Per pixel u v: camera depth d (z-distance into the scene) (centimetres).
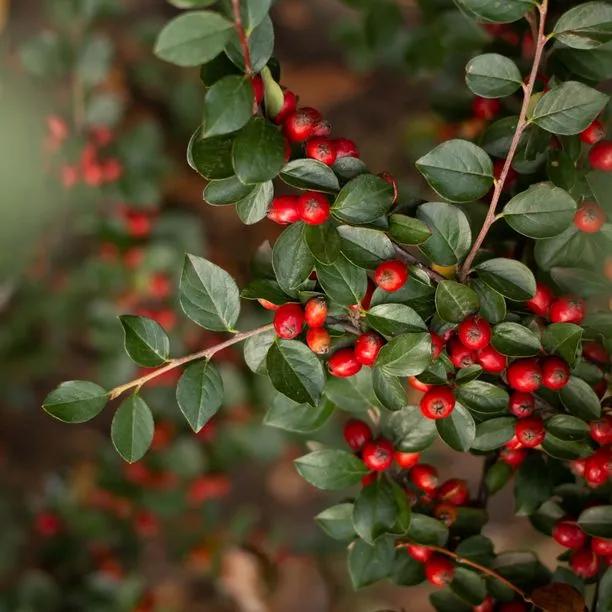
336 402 60
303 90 108
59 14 75
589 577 60
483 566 60
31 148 79
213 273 58
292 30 110
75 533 85
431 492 61
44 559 84
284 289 57
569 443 58
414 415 60
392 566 61
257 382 81
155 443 80
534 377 57
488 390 58
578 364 58
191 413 57
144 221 81
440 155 57
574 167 59
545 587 59
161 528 94
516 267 58
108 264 81
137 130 81
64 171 77
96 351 101
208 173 56
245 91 55
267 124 55
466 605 62
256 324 81
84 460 97
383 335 57
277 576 91
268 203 56
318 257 56
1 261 82
